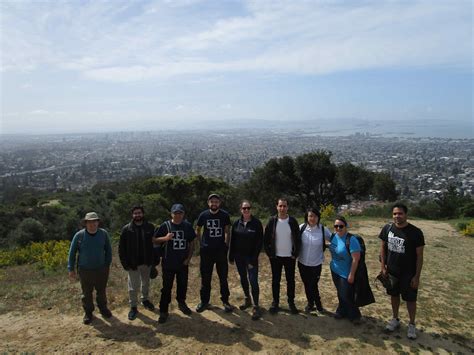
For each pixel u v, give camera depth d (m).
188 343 4.10
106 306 4.79
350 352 3.95
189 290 5.81
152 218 17.06
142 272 4.86
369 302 4.52
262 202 21.44
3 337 4.30
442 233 11.87
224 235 4.88
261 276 6.59
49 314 4.95
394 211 4.25
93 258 4.56
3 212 27.95
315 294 4.86
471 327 4.59
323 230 4.84
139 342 4.13
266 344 4.09
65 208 31.17
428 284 6.21
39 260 10.30
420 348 4.05
